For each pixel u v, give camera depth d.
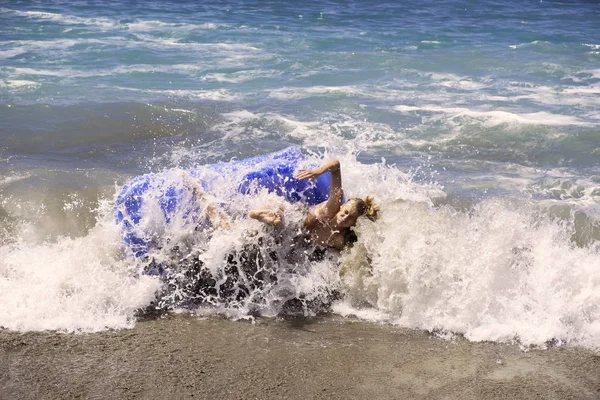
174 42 19.58
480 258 6.13
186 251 6.51
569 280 6.13
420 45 19.56
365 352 5.44
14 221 7.40
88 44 18.75
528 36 21.45
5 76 14.30
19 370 4.94
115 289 6.08
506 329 5.77
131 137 10.63
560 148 10.60
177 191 6.61
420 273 6.07
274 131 11.24
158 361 5.17
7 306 5.73
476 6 29.64
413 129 11.54
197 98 13.15
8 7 26.02
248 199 6.78
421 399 4.80
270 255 6.59
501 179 9.20
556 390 4.95
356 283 6.34
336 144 10.63
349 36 20.91
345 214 6.53
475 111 12.66
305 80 15.12
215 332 5.70
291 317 6.05
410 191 8.18
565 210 7.98
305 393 4.84
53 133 10.52
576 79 15.62
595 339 5.68
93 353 5.23
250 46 19.08
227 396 4.76
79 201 7.95
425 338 5.69
